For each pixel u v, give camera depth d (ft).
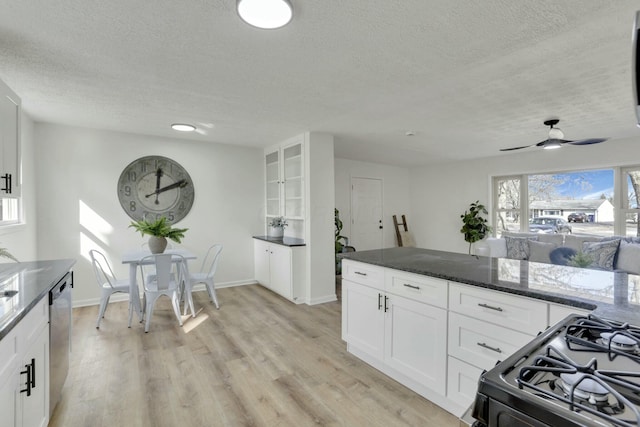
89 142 12.84
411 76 7.70
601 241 14.24
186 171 14.89
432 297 6.44
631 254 12.91
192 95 8.99
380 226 23.31
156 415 6.16
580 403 2.07
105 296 10.64
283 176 15.30
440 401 6.44
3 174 6.38
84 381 7.30
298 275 13.44
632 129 13.11
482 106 9.96
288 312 12.23
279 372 7.77
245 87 8.40
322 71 7.43
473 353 5.74
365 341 8.08
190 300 11.81
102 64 7.04
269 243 14.92
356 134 13.82
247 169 16.53
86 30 5.69
